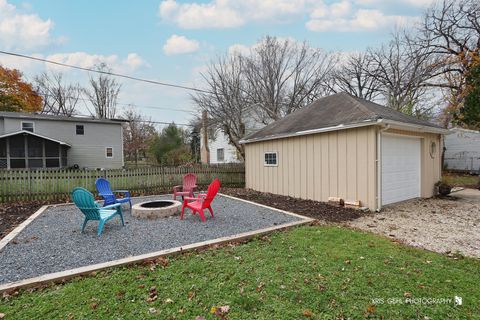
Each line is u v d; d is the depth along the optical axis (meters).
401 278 2.78
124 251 3.65
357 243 3.93
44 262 3.27
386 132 6.84
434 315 2.16
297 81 17.56
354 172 6.89
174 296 2.45
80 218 5.71
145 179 10.19
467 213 6.35
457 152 18.73
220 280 2.75
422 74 15.96
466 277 2.82
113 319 2.11
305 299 2.39
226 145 22.25
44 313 2.20
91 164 20.73
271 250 3.66
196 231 4.65
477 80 11.05
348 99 8.48
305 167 8.34
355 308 2.25
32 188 8.30
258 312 2.21
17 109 24.73
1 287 2.55
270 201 8.03
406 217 5.93
